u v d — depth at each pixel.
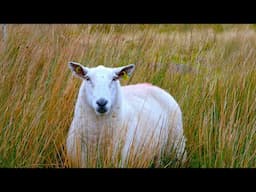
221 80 11.77
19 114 9.11
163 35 17.95
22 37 13.60
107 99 8.70
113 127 9.20
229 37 19.27
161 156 9.80
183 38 17.61
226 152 9.01
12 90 9.73
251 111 10.36
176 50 15.63
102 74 8.95
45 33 14.91
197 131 10.34
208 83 11.93
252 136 9.50
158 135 9.99
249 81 11.77
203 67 13.77
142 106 9.93
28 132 8.88
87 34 14.72
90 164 8.64
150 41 15.17
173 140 10.37
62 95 10.09
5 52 11.80
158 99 10.61
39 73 11.18
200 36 17.59
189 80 12.70
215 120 9.91
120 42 14.31
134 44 15.04
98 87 8.80
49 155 9.18
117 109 9.20
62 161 9.28
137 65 13.30
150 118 9.98
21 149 8.57
